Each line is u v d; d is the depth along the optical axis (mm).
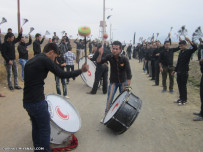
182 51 7156
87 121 5805
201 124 5664
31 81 3367
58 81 7496
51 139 4047
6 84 9273
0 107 6633
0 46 8320
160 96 8594
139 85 10898
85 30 4039
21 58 9953
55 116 4195
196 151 4336
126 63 5242
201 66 5836
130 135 5020
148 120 5941
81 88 9812
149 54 12914
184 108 6992
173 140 4797
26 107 3424
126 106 4715
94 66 9805
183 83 7293
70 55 10375
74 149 4324
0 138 4688
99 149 4359
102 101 7703
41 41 10695
